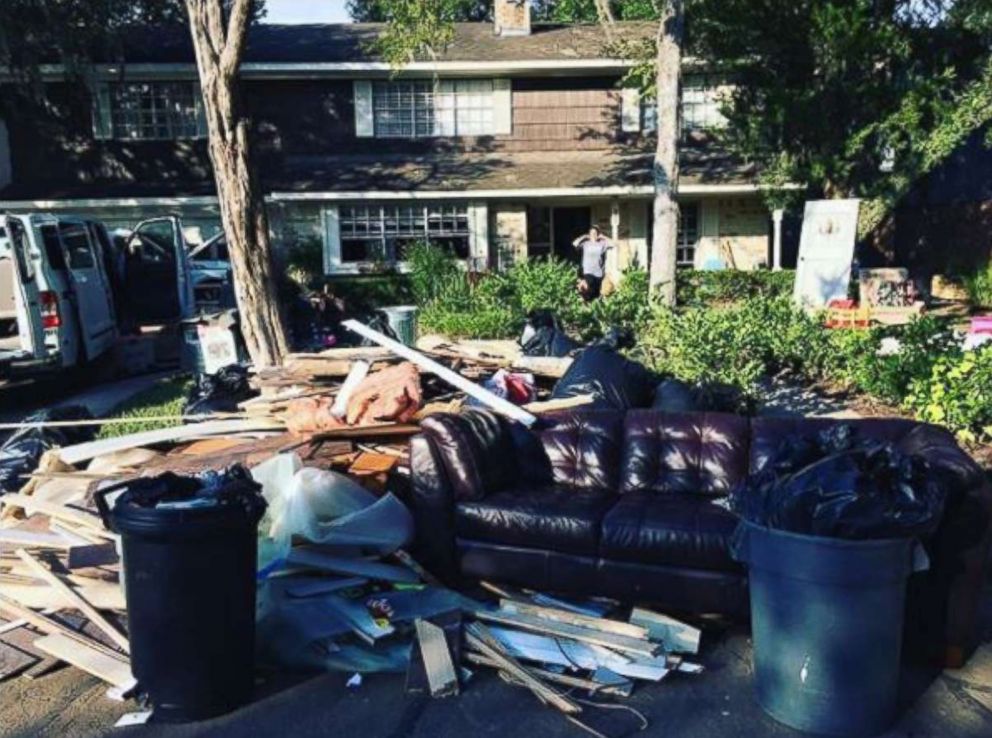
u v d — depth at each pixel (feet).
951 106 51.42
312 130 66.23
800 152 55.47
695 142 68.33
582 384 22.07
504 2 69.72
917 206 68.90
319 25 73.61
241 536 11.93
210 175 64.95
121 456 19.15
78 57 59.88
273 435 19.97
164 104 64.59
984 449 21.77
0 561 15.57
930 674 12.98
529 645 13.51
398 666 13.17
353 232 62.44
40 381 38.01
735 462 16.44
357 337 43.65
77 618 14.38
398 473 17.17
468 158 66.08
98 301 39.27
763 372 29.99
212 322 37.50
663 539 14.21
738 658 13.52
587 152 67.31
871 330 33.42
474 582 15.81
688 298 57.00
